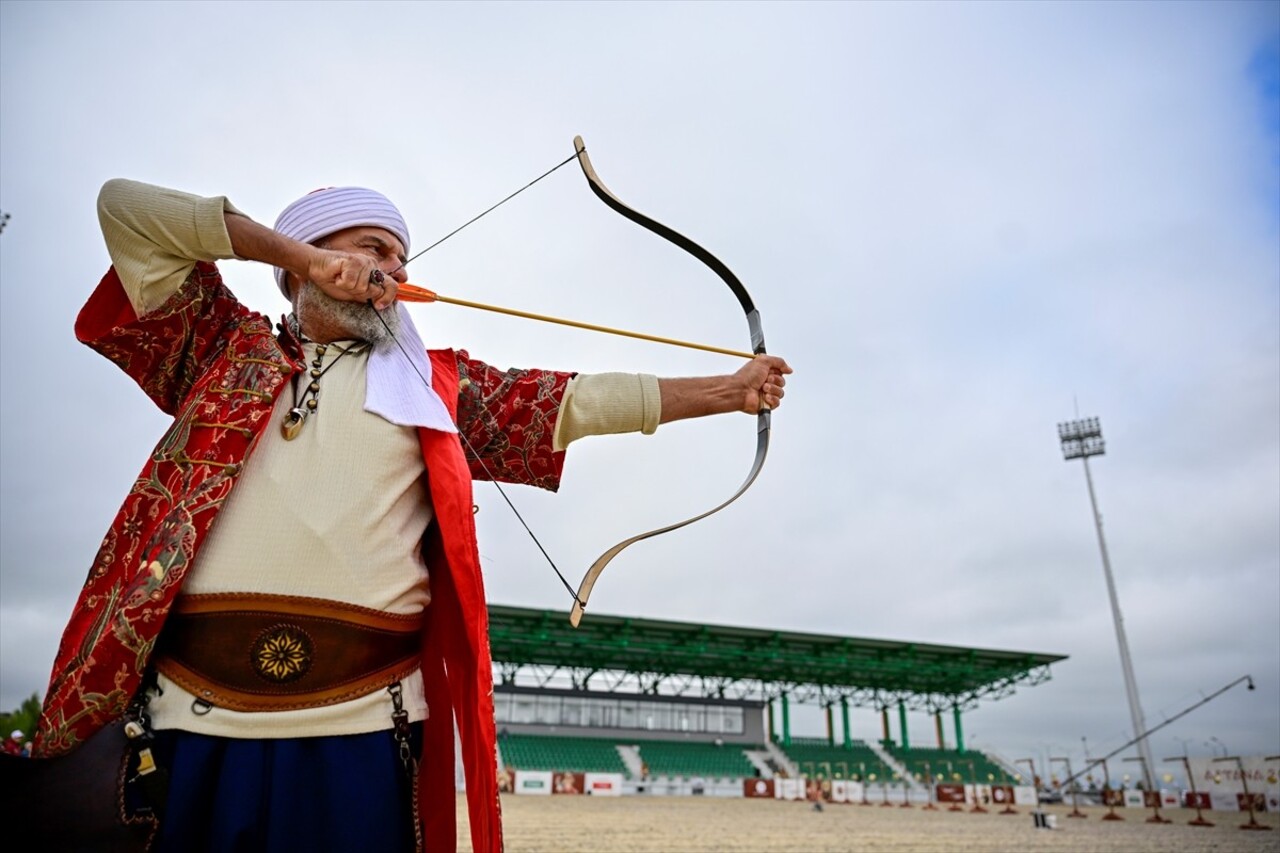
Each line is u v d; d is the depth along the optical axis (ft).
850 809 112.98
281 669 5.74
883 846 51.75
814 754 170.09
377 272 6.44
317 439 6.23
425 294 7.07
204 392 6.29
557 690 160.15
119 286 6.37
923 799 145.59
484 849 5.88
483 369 7.82
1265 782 112.47
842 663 160.35
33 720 27.84
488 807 5.93
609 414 7.78
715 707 170.30
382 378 6.70
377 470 6.30
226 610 5.75
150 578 5.56
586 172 8.55
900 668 164.25
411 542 6.46
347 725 5.85
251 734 5.63
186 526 5.73
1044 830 71.92
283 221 7.19
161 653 5.76
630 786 139.85
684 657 156.66
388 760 6.01
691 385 8.08
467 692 6.40
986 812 113.70
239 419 6.08
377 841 5.77
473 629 6.23
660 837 54.75
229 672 5.69
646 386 7.93
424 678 6.76
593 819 72.69
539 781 126.52
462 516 6.45
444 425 6.68
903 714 184.44
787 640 156.76
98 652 5.39
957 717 184.55
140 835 5.16
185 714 5.58
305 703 5.76
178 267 6.31
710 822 73.77
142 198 6.11
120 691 5.41
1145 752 135.85
